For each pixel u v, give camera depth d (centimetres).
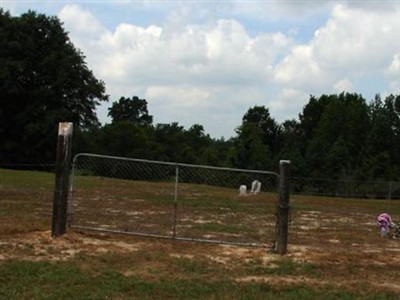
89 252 1056
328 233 1638
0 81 5984
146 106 13038
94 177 2562
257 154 8094
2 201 1906
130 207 1966
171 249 1140
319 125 9019
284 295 849
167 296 819
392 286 938
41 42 6344
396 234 1617
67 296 788
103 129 8456
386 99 8788
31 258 989
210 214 1931
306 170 8162
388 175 7556
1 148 6056
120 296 804
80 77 6512
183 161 9544
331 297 846
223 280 912
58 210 1162
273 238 1398
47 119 5947
